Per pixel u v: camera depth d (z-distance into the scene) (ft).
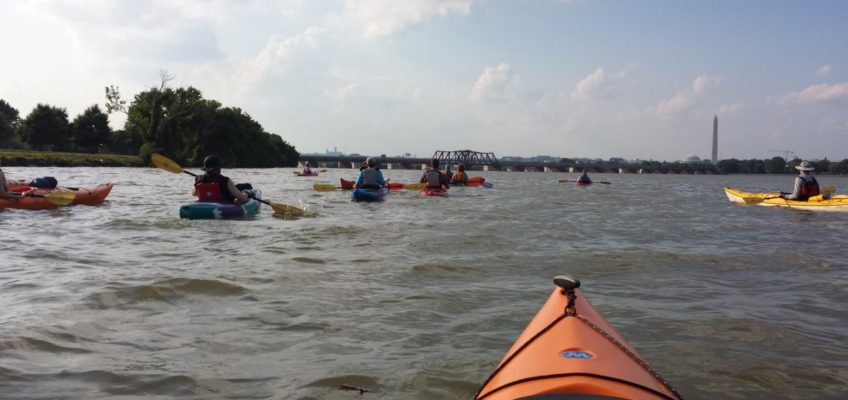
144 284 18.07
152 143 214.48
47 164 163.53
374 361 12.41
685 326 15.29
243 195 39.40
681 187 136.26
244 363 12.21
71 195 41.88
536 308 16.63
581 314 10.05
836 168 503.20
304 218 38.65
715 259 25.41
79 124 250.57
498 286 19.35
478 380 11.48
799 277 21.85
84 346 12.90
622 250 27.30
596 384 7.56
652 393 7.54
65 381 11.02
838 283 20.77
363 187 55.52
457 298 17.62
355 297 17.51
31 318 14.57
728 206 61.11
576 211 50.19
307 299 17.13
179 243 27.07
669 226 39.37
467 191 75.05
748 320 15.85
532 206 54.08
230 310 15.92
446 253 25.38
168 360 12.26
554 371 8.03
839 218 47.01
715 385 11.51
